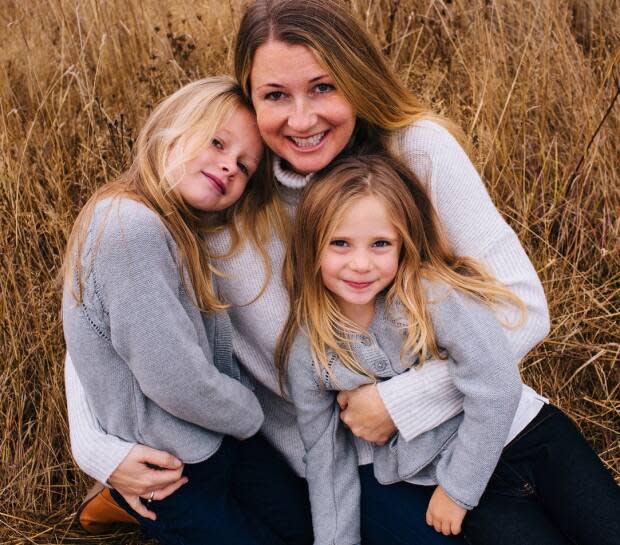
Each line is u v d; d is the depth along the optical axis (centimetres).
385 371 162
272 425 185
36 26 283
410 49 281
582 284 225
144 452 154
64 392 217
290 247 163
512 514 155
